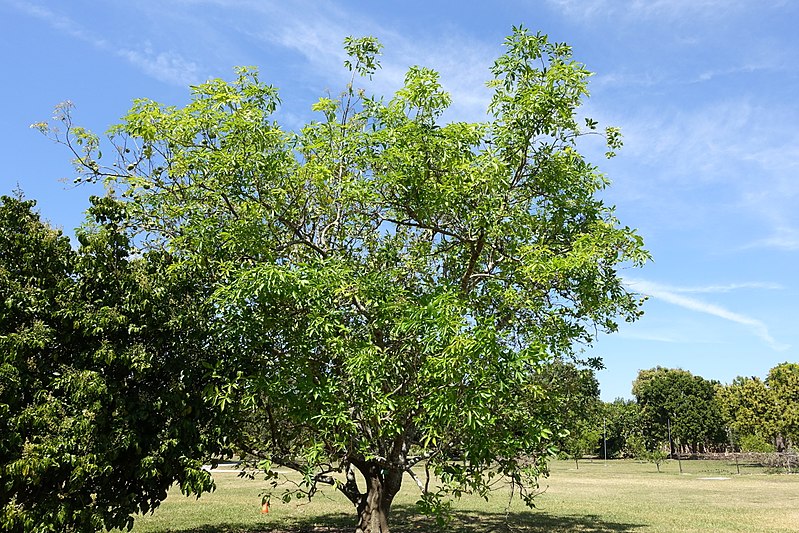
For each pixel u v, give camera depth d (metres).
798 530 15.95
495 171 10.80
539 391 10.98
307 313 10.38
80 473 8.71
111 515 9.42
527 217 11.71
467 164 10.68
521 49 11.68
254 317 10.54
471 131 11.34
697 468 50.50
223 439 11.08
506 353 9.67
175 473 9.97
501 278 11.84
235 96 11.23
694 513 19.59
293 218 11.98
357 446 11.08
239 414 11.36
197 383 10.59
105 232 10.19
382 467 12.12
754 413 55.44
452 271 12.84
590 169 12.36
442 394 9.46
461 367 9.21
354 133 11.57
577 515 19.11
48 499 9.06
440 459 10.95
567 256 10.84
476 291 12.21
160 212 11.88
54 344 9.60
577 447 42.84
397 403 10.20
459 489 11.00
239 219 11.31
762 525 16.86
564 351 12.09
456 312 9.66
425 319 9.62
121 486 9.86
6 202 9.96
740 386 63.44
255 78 12.03
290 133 11.94
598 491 28.19
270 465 11.27
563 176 11.91
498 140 11.69
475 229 11.45
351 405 10.59
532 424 10.65
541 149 12.05
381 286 10.65
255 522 16.92
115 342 9.61
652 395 71.06
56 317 9.41
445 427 10.43
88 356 9.47
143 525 16.14
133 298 9.70
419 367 10.42
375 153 11.49
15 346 8.86
